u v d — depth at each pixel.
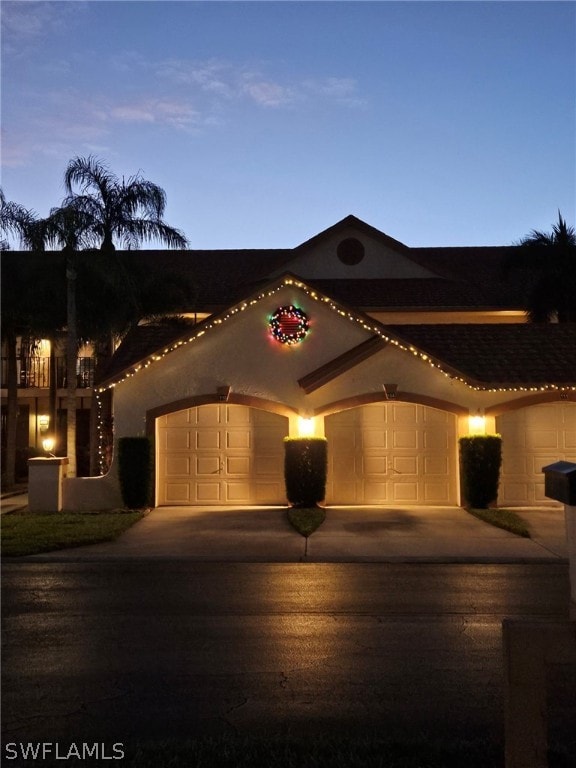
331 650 7.59
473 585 10.88
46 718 5.80
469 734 5.43
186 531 15.42
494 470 17.98
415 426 18.83
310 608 9.43
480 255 30.75
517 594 10.27
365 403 18.59
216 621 8.77
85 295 22.27
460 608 9.43
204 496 18.83
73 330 21.59
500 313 25.95
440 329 20.69
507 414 18.72
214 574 11.75
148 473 18.27
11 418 24.95
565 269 26.05
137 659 7.30
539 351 19.70
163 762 4.80
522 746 4.08
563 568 12.23
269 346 18.75
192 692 6.37
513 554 13.20
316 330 18.75
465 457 18.14
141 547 13.88
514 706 4.11
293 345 18.70
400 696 6.24
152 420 18.64
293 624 8.62
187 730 5.57
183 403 18.66
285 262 27.59
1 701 6.10
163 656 7.40
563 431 18.73
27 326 24.31
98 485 18.50
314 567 12.34
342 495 18.72
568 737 5.32
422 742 5.08
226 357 18.75
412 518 16.81
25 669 7.00
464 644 7.79
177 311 24.91
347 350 18.72
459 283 27.52
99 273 21.47
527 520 16.50
